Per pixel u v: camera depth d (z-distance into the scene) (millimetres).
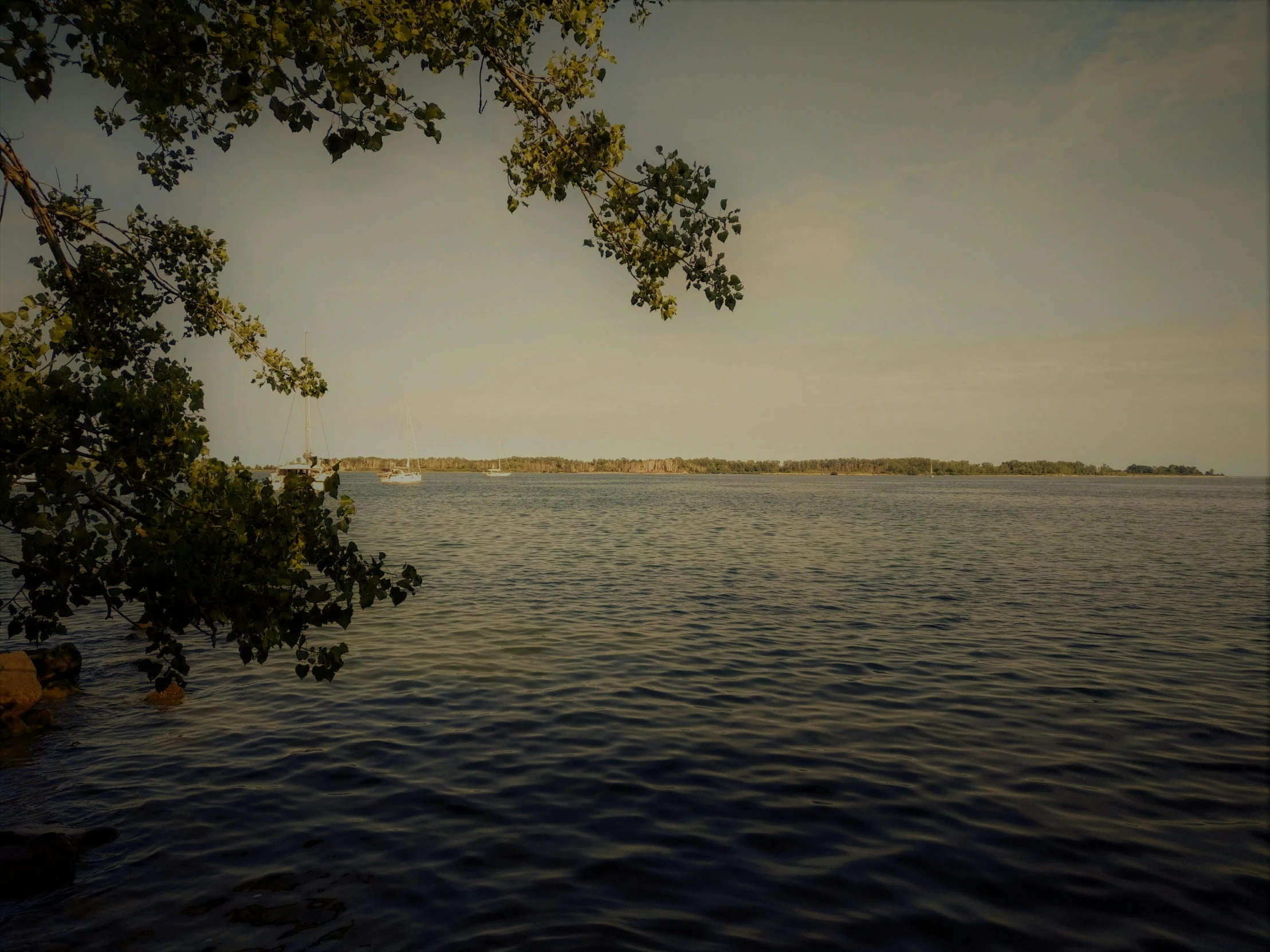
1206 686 13016
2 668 11227
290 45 4527
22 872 6430
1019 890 6477
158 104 4637
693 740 10266
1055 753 9789
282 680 13422
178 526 4898
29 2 4039
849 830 7582
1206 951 5656
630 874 6707
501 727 10812
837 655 15367
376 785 8734
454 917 6035
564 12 6039
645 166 5816
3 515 4652
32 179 6602
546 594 23391
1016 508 88500
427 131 4863
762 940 5727
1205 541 44250
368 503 94312
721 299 6055
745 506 88125
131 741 10281
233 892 6438
